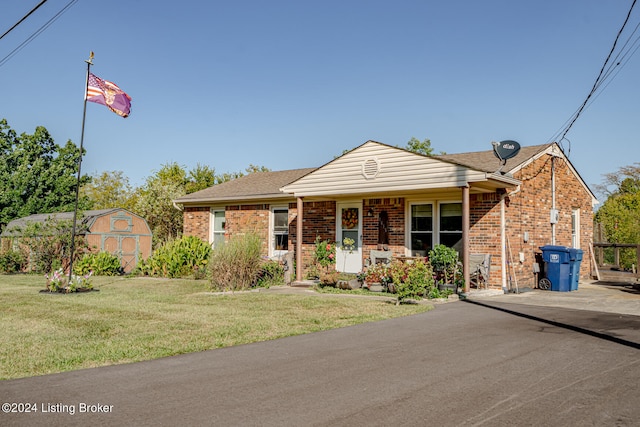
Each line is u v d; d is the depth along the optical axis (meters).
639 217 25.55
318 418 4.09
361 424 3.95
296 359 6.10
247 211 19.95
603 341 6.97
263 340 7.27
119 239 23.23
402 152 13.45
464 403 4.41
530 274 14.57
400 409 4.28
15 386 5.04
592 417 4.06
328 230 17.56
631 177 40.00
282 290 13.48
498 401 4.46
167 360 6.11
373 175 14.03
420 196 15.24
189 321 8.79
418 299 11.39
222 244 14.16
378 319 8.96
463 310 9.98
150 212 29.33
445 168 12.58
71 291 13.16
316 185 15.30
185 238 18.95
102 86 13.93
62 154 32.44
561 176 16.73
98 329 8.09
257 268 14.17
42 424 4.00
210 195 20.86
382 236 15.98
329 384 5.02
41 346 6.86
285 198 18.64
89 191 51.16
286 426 3.92
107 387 4.98
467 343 6.89
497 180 12.09
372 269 13.36
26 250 22.23
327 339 7.29
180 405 4.43
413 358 6.07
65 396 4.70
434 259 12.63
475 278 13.65
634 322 8.52
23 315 9.48
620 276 17.00
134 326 8.34
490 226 13.64
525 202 14.55
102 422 4.03
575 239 17.59
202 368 5.70
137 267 19.56
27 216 28.17
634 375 5.26
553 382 5.02
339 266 17.16
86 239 21.89
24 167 30.39
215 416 4.15
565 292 13.56
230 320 8.89
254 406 4.39
